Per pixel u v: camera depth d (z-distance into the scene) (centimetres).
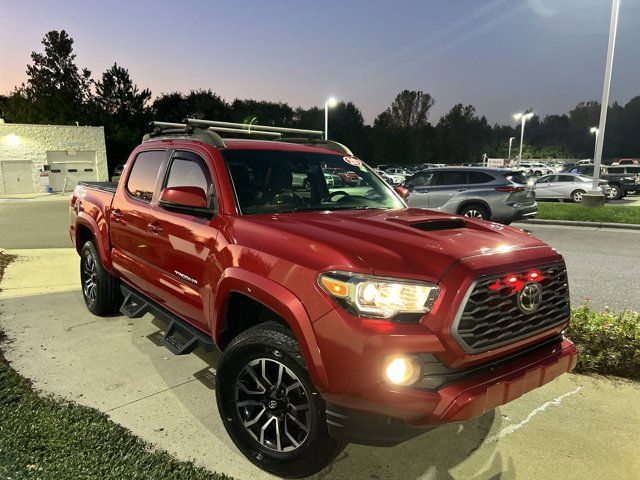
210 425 310
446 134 9369
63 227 1316
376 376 211
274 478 260
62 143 3195
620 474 268
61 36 6112
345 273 221
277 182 341
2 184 2991
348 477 264
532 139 10606
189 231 321
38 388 354
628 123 9525
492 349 231
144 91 6200
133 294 427
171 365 397
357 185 388
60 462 254
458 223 298
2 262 791
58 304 557
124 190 431
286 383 255
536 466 275
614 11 1620
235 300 290
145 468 255
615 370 389
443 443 296
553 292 264
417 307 216
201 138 361
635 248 979
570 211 1548
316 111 7756
